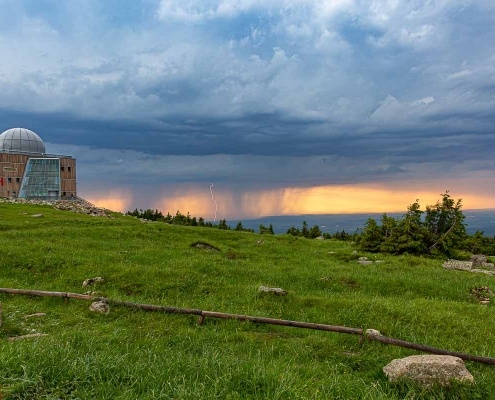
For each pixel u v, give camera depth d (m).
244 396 7.64
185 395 7.33
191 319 15.09
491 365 10.82
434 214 38.16
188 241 38.06
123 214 79.44
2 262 23.50
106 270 22.17
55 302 16.69
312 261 30.67
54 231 36.03
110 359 8.85
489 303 20.12
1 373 7.59
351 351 12.28
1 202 65.94
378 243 37.97
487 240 55.31
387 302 17.77
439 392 8.79
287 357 11.24
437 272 26.97
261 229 64.75
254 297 18.62
